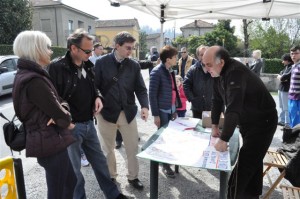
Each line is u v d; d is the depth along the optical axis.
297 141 2.86
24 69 1.73
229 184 2.43
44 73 1.78
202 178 3.40
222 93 2.29
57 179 1.91
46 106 1.71
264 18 5.06
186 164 1.83
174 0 4.22
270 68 14.59
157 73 3.23
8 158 1.49
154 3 4.41
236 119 2.00
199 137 2.41
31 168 3.68
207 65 2.18
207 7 4.56
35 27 27.72
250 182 2.61
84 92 2.41
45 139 1.76
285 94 5.83
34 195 2.96
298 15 4.86
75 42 2.21
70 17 28.92
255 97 2.24
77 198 2.51
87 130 2.50
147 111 2.99
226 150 2.08
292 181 2.38
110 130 2.94
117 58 2.83
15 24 18.41
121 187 3.13
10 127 1.82
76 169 2.44
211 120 2.52
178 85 3.87
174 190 3.10
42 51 1.75
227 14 5.00
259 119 2.33
